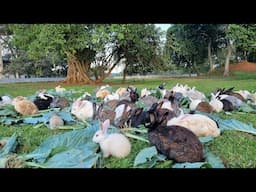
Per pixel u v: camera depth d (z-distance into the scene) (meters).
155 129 2.58
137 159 2.37
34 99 5.09
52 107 4.79
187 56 15.55
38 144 2.95
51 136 3.03
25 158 2.48
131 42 12.66
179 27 15.41
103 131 2.66
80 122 3.83
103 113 3.52
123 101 4.09
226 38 14.65
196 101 4.34
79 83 11.84
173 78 13.19
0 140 2.94
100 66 12.81
